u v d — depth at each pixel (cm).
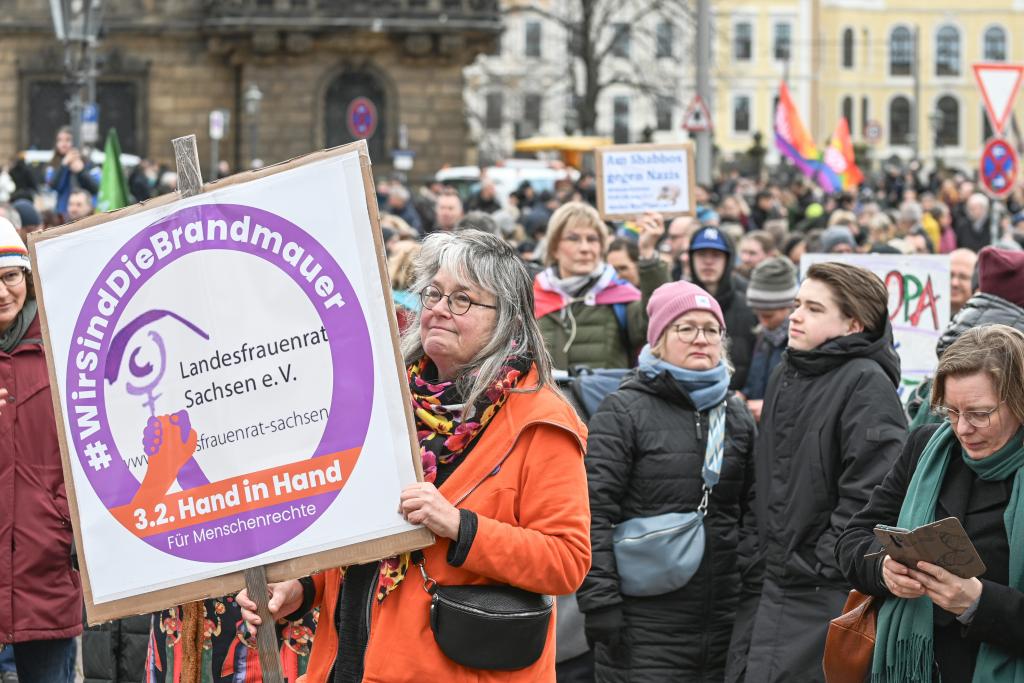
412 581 543
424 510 522
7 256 805
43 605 819
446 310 552
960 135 12081
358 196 533
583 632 855
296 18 5897
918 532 552
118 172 1981
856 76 11962
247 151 6056
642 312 1083
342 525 529
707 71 3192
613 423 802
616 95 10325
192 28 6069
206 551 534
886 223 2197
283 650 763
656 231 1201
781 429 779
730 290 1285
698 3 3173
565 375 938
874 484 741
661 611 802
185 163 539
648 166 1488
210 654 762
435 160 6084
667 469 796
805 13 11281
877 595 607
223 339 536
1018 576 568
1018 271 736
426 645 537
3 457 816
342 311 532
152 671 764
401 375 531
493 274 553
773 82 11306
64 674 841
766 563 781
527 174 5072
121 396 541
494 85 9375
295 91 6038
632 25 6569
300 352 534
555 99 9944
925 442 615
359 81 6066
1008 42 12044
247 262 536
